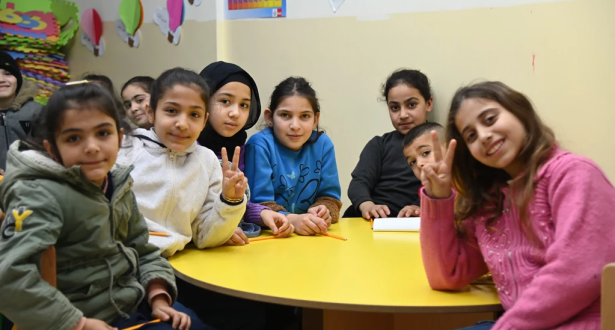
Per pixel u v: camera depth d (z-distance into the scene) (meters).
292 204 1.74
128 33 2.54
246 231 1.47
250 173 1.68
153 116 1.38
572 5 1.84
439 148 1.02
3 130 2.25
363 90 2.17
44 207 0.91
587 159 0.90
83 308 0.97
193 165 1.34
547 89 1.90
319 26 2.21
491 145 0.95
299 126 1.69
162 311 1.04
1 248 0.87
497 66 1.96
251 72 2.33
